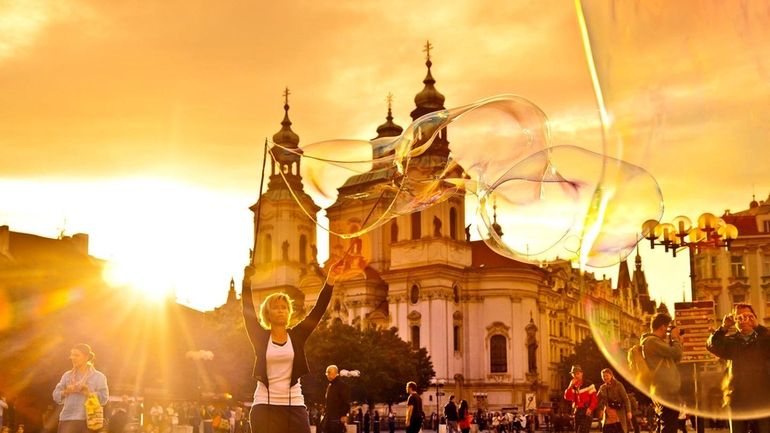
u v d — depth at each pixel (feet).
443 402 312.71
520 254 45.93
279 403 25.57
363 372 246.68
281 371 25.68
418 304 322.55
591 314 33.01
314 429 155.22
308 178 47.52
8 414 126.82
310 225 348.38
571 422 249.34
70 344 149.79
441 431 149.07
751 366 30.60
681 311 33.68
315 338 249.96
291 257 342.85
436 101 338.75
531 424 220.43
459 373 322.14
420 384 289.12
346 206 302.45
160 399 195.72
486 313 329.72
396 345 278.67
